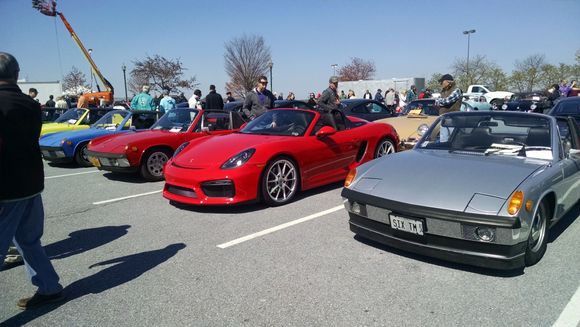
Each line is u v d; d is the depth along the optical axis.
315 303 2.88
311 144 5.68
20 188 2.68
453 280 3.19
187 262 3.65
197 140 6.03
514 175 3.35
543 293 2.95
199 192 4.97
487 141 4.17
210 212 5.16
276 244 4.02
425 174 3.60
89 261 3.76
